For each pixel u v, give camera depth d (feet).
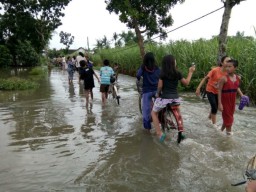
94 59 141.49
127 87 59.72
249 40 40.81
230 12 38.93
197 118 30.66
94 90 56.54
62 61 138.82
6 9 146.20
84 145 23.72
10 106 41.70
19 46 160.56
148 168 18.88
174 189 16.11
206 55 48.52
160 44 69.31
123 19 61.05
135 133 26.50
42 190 16.51
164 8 65.87
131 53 87.45
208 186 16.26
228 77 23.93
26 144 24.41
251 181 9.61
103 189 16.39
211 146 22.21
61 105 41.09
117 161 20.20
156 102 24.11
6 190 16.61
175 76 23.18
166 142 23.59
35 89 60.95
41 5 144.56
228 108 24.30
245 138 23.89
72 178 17.85
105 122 30.68
